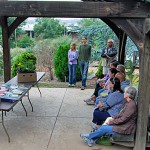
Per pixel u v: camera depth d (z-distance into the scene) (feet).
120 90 13.62
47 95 21.20
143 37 10.22
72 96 21.03
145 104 11.05
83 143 12.67
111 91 14.67
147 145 11.71
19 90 14.76
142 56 10.48
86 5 9.71
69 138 13.20
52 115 16.53
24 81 17.03
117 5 9.70
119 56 23.30
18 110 17.34
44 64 30.01
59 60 27.71
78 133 13.85
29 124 14.96
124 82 14.66
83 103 19.19
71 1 9.70
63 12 9.74
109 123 12.08
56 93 21.89
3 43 20.44
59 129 14.33
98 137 12.30
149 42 10.24
